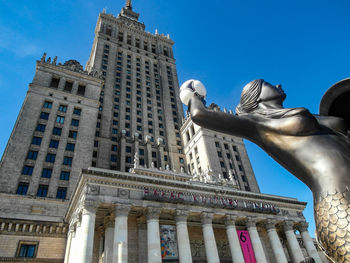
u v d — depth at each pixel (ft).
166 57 357.00
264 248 144.36
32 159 155.22
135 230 112.37
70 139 175.73
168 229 112.68
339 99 10.91
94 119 196.75
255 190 234.79
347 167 8.61
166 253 104.53
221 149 247.50
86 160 170.81
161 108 296.71
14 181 142.31
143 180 113.09
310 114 9.81
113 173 107.96
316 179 9.05
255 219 131.95
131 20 399.44
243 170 245.86
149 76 321.52
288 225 142.51
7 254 117.91
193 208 117.19
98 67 280.51
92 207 95.86
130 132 251.60
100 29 322.34
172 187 119.24
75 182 156.66
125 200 104.37
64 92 197.77
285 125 9.83
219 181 163.02
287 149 9.94
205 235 114.01
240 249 116.57
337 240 7.95
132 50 333.83
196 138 256.32
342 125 10.05
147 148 238.89
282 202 149.79
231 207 126.21
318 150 9.17
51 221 132.98
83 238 87.97
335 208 8.11
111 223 107.65
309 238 147.13
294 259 134.51
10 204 133.49
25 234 125.80
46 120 177.37
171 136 275.39
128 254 105.40
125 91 282.97
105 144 224.94
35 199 139.74
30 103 178.40
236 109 12.66
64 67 212.64
